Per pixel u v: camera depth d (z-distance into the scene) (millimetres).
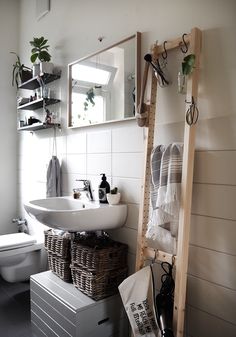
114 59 1770
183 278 1225
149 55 1406
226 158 1218
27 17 2818
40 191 2613
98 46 1905
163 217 1296
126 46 1681
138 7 1619
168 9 1454
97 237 1760
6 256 2145
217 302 1254
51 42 2398
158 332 1283
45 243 1942
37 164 2660
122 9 1722
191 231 1347
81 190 1899
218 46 1244
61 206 1910
